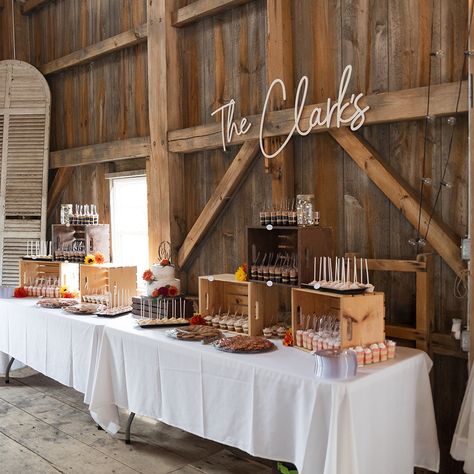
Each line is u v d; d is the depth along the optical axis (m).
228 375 3.14
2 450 3.84
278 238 3.85
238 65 4.64
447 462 3.48
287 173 4.12
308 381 2.76
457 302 3.40
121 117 5.75
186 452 3.86
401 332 3.51
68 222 5.52
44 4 6.55
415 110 3.39
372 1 3.75
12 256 6.34
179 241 5.06
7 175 6.38
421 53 3.53
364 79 3.80
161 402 3.58
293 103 4.14
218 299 4.23
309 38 4.08
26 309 4.90
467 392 3.01
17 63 6.45
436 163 3.47
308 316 3.48
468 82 3.11
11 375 5.57
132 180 5.74
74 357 4.29
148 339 3.65
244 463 3.70
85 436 4.09
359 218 3.85
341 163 3.93
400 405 3.03
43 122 6.35
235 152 4.68
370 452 2.80
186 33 5.05
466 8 3.32
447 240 3.34
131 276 4.97
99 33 5.91
